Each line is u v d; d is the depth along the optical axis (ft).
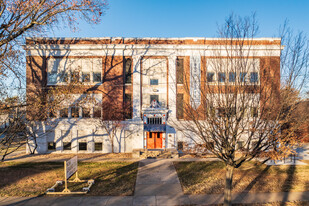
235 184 34.53
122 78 62.64
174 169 44.16
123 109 62.23
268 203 27.20
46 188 33.04
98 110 62.75
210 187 33.27
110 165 47.60
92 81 62.85
